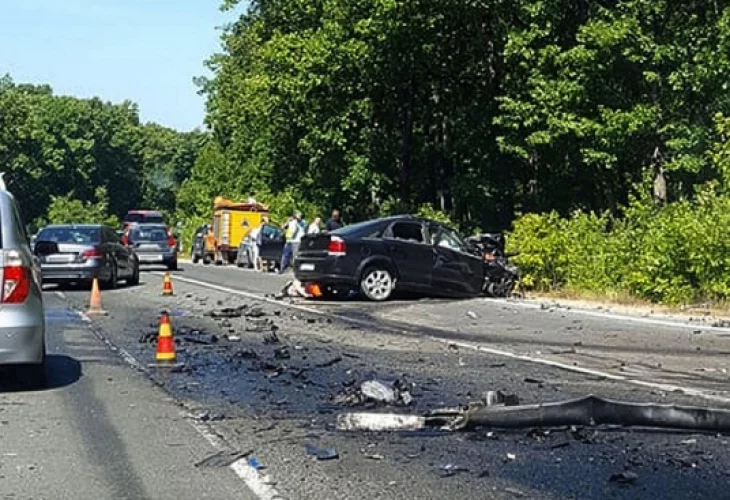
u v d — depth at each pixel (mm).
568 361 13211
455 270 23406
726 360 13242
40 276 11547
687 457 7930
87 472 7637
